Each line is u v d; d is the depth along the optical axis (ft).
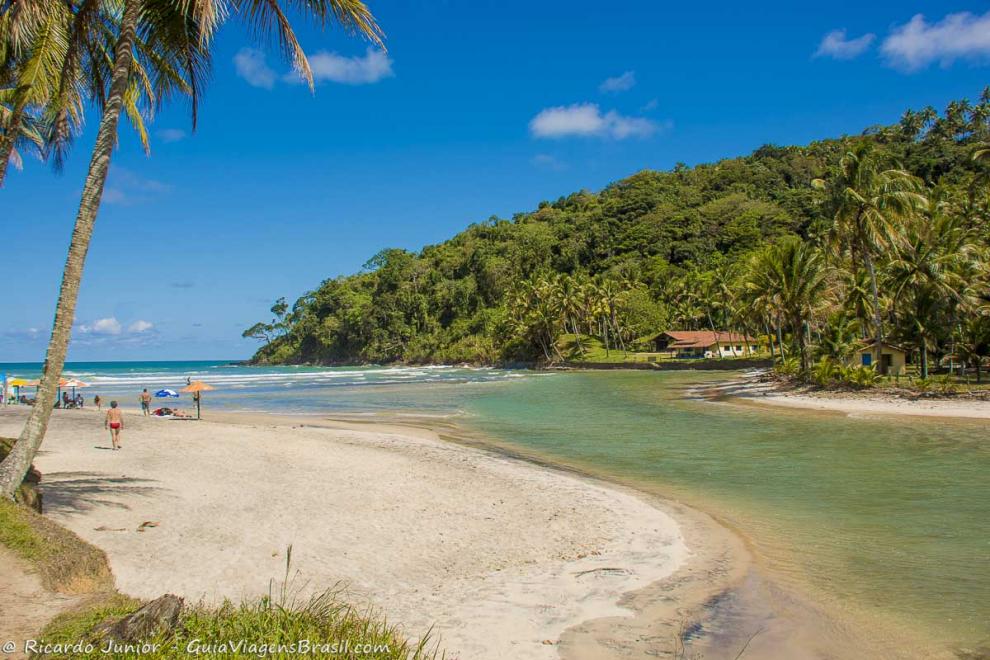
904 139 452.35
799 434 75.66
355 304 561.02
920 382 103.91
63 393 123.34
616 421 93.56
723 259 375.04
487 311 433.89
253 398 159.94
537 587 27.58
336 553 31.96
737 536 35.45
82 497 40.27
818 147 602.03
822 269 137.59
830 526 37.19
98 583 24.13
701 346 283.18
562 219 556.10
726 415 98.32
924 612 24.98
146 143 41.22
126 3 32.81
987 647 22.08
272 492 45.29
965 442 66.33
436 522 38.37
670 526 37.68
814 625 23.85
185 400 157.28
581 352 324.80
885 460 57.57
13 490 29.66
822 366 121.49
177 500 41.57
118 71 32.12
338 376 299.99
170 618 16.33
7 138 37.06
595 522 38.60
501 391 164.25
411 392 169.58
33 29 33.83
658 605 25.64
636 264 402.31
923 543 33.68
